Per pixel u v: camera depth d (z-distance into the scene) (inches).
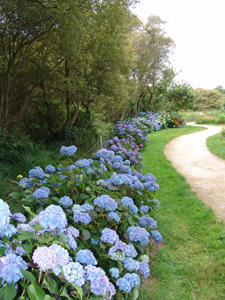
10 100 305.6
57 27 235.3
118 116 695.7
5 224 53.8
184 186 238.4
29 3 197.8
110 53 307.3
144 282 112.9
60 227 61.1
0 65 282.5
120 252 80.1
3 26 229.5
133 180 148.3
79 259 66.6
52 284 56.8
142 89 959.0
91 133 438.6
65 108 410.0
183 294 106.1
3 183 162.7
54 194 117.7
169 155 400.2
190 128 869.2
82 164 124.9
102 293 56.8
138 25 899.4
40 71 297.4
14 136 270.4
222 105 2000.5
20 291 59.2
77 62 303.6
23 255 62.4
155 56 938.7
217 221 167.3
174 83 940.6
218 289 108.8
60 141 368.2
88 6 219.5
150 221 114.0
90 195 113.8
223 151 409.1
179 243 144.2
